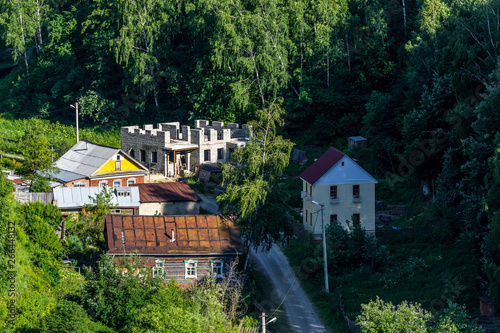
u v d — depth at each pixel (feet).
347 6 291.99
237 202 164.14
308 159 259.60
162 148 248.52
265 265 178.70
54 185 206.90
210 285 139.54
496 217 126.82
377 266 173.06
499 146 131.95
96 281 130.41
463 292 152.46
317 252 174.70
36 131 208.44
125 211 192.75
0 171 129.90
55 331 115.85
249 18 270.26
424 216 197.47
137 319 122.42
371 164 241.96
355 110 278.26
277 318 150.30
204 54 294.66
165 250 154.20
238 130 266.77
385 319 122.01
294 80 286.05
